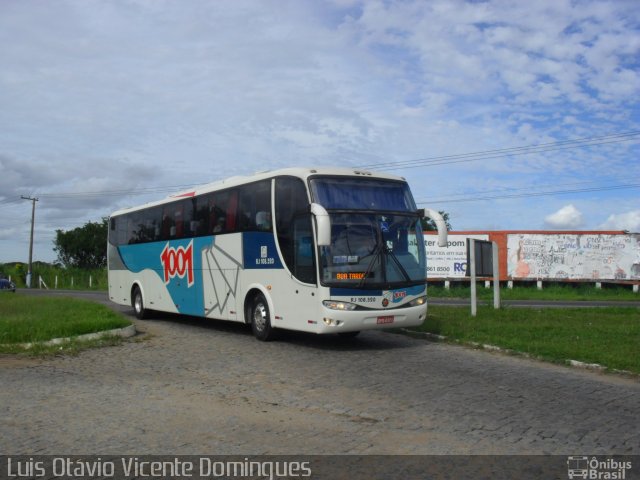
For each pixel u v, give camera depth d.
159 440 6.68
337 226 12.55
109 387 9.20
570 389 9.13
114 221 23.12
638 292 35.25
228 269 15.47
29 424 7.25
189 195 17.75
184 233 17.80
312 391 8.98
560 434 6.88
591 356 11.12
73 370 10.50
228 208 15.60
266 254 13.96
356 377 9.98
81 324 14.56
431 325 15.39
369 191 13.17
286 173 13.45
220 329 17.00
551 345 12.22
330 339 14.48
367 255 12.68
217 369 10.69
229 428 7.12
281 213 13.48
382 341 14.11
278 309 13.52
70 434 6.88
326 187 12.79
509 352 12.26
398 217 13.25
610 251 36.72
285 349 12.96
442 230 13.35
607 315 18.16
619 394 8.84
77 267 71.00
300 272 12.80
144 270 20.25
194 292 17.16
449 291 34.78
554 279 36.88
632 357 11.05
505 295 33.16
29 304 21.86
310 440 6.68
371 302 12.52
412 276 13.12
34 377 9.88
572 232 37.00
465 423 7.30
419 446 6.47
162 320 20.14
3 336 13.06
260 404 8.22
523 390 9.03
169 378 9.91
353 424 7.28
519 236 37.09
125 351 12.58
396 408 7.99
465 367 10.87
